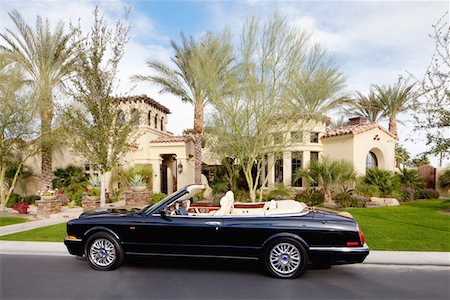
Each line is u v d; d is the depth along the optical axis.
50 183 14.70
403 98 21.84
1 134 12.83
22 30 13.77
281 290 4.34
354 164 15.34
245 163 14.17
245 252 4.88
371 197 14.19
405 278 4.85
